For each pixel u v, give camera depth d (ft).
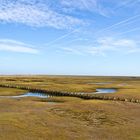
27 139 74.23
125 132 84.38
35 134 79.66
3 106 133.59
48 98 178.91
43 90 240.73
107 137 78.54
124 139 76.59
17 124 91.35
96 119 103.86
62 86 300.61
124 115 112.68
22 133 80.18
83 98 193.06
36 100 167.63
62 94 216.95
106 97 185.68
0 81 408.87
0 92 218.79
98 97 187.93
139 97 189.78
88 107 131.85
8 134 78.54
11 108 127.65
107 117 107.96
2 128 85.20
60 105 139.23
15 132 81.00
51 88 267.59
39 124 92.84
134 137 78.79
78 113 115.65
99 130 86.63
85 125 93.35
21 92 228.43
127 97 189.06
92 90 262.67
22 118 101.91
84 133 82.53
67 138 76.69
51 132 82.53
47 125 91.66
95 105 138.72
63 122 97.25
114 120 102.37
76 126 91.61
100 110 123.65
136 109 128.77
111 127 90.99
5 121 95.61
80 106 135.13
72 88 273.54
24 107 131.64
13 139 73.72
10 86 286.46
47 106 135.64
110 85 345.72
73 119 103.24
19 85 306.14
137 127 91.30
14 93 216.54
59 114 112.88
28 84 333.42
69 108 128.57
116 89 280.10
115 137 78.54
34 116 106.93
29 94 219.61
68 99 174.81
